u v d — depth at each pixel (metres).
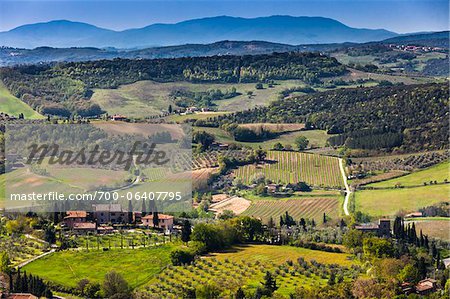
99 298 158.62
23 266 175.25
